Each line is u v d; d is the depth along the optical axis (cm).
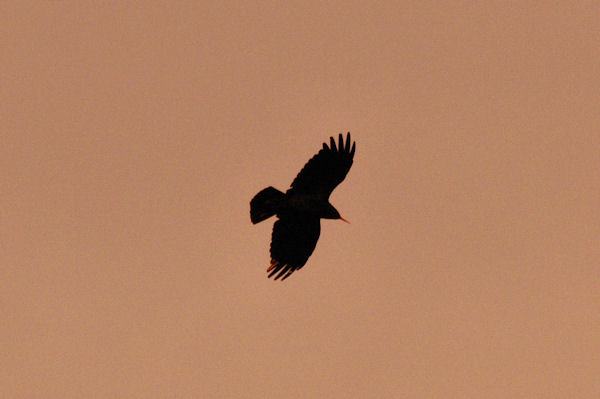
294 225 1602
